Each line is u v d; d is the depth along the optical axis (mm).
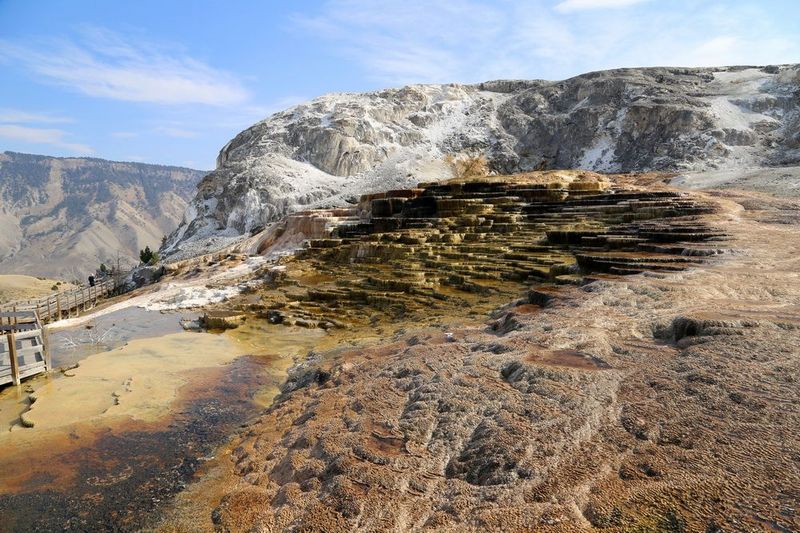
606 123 56406
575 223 21781
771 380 4883
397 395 6000
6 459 6523
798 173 27906
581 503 3592
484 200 27156
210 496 5270
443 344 7750
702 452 3930
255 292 20016
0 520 5207
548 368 5676
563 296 9109
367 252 22641
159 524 4906
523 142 61594
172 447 6723
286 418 6555
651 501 3477
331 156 57500
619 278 9945
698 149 46000
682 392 4910
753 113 49594
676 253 12297
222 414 7875
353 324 13812
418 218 26594
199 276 25078
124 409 8086
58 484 5867
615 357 6043
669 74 61844
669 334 6648
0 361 10594
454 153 59625
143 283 28547
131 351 11930
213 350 12000
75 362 11734
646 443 4184
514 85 74875
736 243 12500
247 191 49156
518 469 4059
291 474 4910
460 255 18938
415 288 15773
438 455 4578
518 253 17953
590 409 4785
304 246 26797
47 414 8000
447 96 72500
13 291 42562
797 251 11164
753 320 6398
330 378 7414
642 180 33625
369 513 3900
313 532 3814
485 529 3465
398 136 62656
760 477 3549
